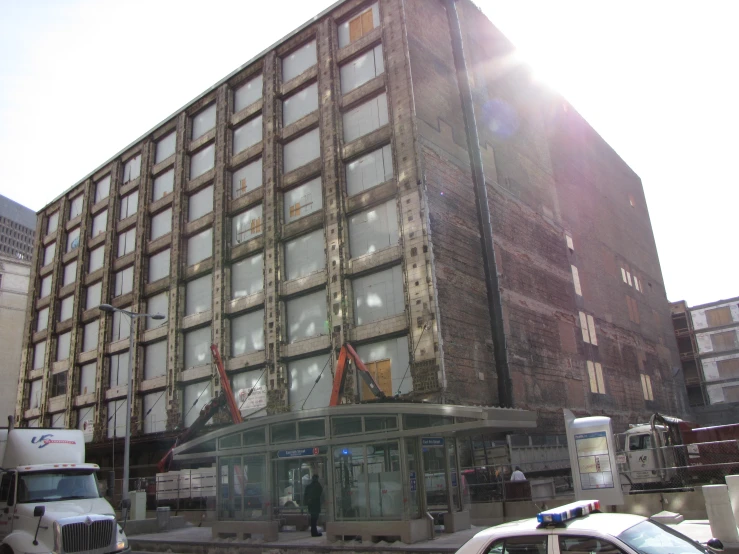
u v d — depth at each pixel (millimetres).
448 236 32344
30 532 13656
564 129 52281
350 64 37938
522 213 40406
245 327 39000
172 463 38594
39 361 56719
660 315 62500
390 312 31719
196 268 43344
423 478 16625
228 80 45594
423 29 36781
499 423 15664
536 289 39094
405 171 32562
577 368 40781
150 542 20969
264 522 18391
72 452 16219
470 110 37469
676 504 17547
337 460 17594
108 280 50781
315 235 36469
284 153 40094
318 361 34219
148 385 43969
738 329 69125
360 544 16062
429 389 28641
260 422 19219
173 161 48500
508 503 20156
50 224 61750
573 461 17328
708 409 67688
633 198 65062
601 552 5648
